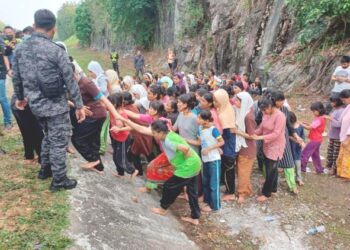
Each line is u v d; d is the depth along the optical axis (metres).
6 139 6.54
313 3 11.21
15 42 8.34
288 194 6.19
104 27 37.59
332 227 5.30
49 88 3.94
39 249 3.49
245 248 4.90
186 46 21.12
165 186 4.92
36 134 5.17
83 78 4.82
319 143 6.75
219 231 5.22
